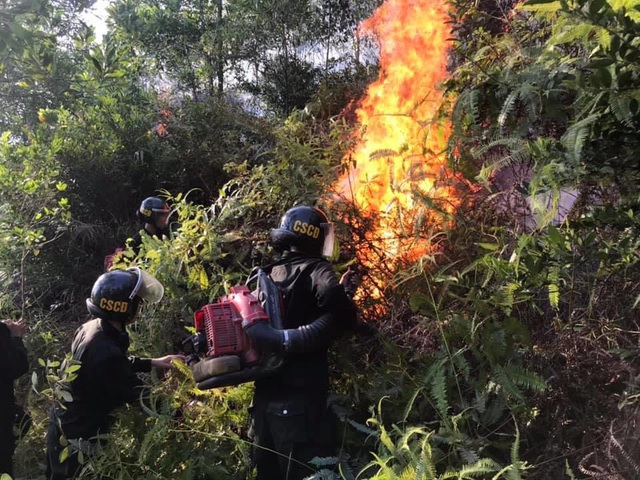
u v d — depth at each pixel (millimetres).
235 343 2525
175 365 2957
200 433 2857
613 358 2328
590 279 2326
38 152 5734
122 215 6418
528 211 2688
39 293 5434
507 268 2238
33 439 3447
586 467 2238
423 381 2537
